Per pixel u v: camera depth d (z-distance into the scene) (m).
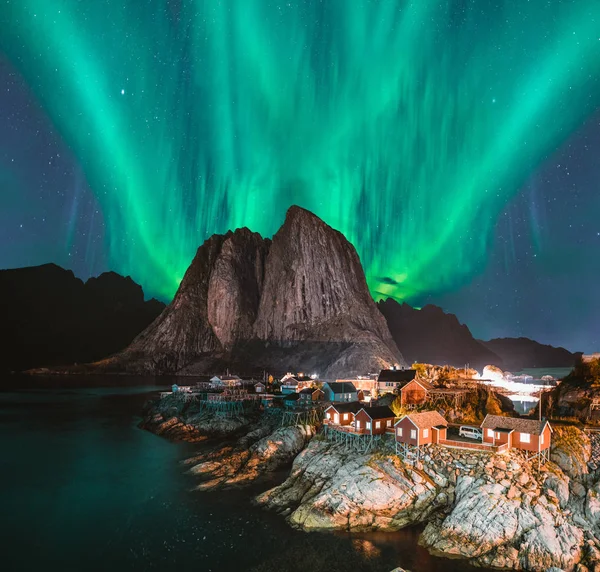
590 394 56.06
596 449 44.72
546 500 38.91
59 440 78.94
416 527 40.94
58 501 48.88
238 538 39.53
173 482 54.81
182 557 36.47
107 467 61.69
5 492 51.91
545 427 44.59
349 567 34.62
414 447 46.97
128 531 41.25
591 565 33.41
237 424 83.81
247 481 54.09
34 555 37.16
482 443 45.91
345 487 43.56
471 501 39.12
